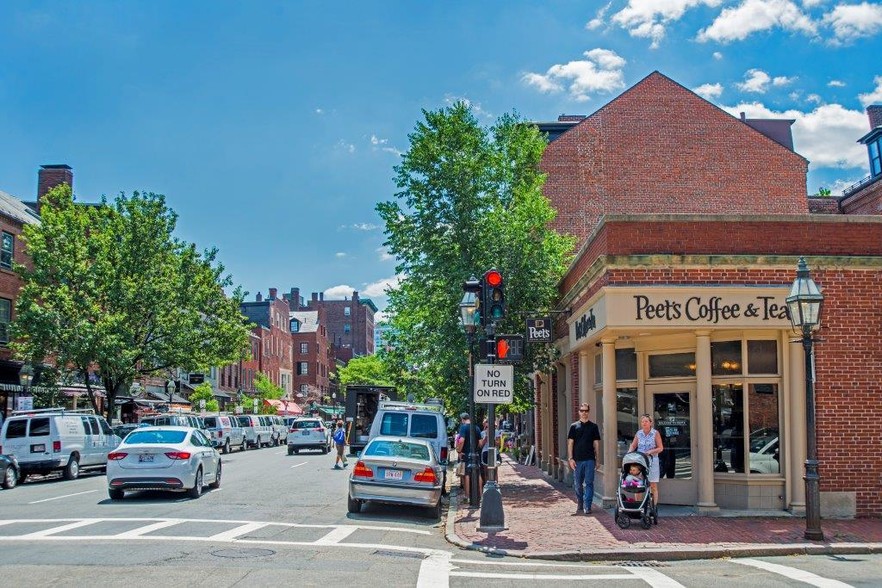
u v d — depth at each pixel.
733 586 9.49
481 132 23.80
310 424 42.22
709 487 15.23
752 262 15.28
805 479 12.80
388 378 29.70
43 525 13.59
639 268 15.34
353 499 16.03
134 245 34.72
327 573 9.84
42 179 44.09
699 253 15.42
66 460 24.56
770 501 15.47
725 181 34.12
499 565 11.05
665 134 34.50
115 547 11.28
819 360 15.40
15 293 36.53
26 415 24.36
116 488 17.67
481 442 23.72
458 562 11.13
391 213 23.28
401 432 21.33
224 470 28.19
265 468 29.42
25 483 24.02
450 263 22.72
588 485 15.81
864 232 15.67
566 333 21.22
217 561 10.35
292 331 105.19
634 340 17.16
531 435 33.72
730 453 15.84
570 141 34.56
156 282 34.59
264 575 9.55
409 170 23.23
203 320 37.22
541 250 22.86
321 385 107.12
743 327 15.23
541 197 24.30
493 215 23.03
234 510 16.12
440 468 17.11
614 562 11.48
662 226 15.55
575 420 21.06
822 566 10.92
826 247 15.59
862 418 15.28
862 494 15.14
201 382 53.78
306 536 12.93
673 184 34.16
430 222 22.86
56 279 33.78
